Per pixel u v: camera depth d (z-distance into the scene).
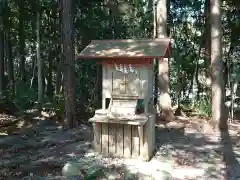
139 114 5.15
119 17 10.73
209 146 6.18
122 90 5.24
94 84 11.59
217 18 7.91
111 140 5.27
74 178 4.18
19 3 10.95
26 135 6.89
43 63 14.54
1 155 5.33
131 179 4.17
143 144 5.06
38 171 4.49
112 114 5.13
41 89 10.33
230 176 4.39
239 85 12.27
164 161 5.07
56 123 8.27
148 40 5.60
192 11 12.84
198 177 4.32
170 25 12.81
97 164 4.79
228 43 12.91
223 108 8.02
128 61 5.16
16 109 9.80
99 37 10.62
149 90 5.35
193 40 13.40
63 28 7.73
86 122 8.41
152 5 10.96
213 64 8.04
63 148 5.77
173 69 13.50
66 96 7.67
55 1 11.24
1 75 12.02
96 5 10.40
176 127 8.23
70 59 7.70
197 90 13.41
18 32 13.02
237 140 6.75
